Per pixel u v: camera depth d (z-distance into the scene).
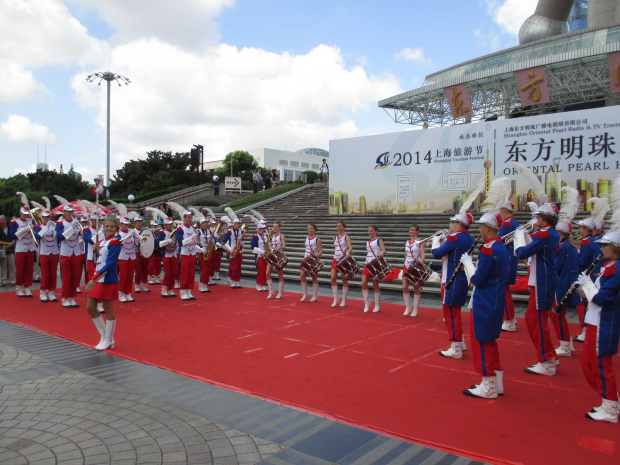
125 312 10.07
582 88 25.05
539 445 3.99
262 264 12.86
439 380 5.73
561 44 29.66
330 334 8.08
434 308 10.49
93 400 5.12
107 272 7.08
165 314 9.84
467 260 5.52
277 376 5.89
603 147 13.98
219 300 11.58
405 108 31.16
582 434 4.21
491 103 28.30
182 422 4.54
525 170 6.83
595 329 4.54
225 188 35.12
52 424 4.50
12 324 8.93
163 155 40.09
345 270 10.23
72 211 10.59
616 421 4.46
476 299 5.17
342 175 19.73
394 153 18.38
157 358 6.70
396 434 4.24
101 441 4.14
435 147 17.31
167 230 12.29
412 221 17.31
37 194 26.08
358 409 4.84
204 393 5.32
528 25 36.38
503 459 3.75
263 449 3.97
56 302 11.30
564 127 14.61
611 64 21.42
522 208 15.40
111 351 7.06
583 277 4.84
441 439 4.13
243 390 5.40
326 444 4.06
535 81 23.52
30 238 12.12
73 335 8.05
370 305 10.76
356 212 19.47
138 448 4.00
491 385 5.08
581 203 14.32
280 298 11.80
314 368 6.21
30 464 3.72
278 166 90.31
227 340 7.69
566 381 5.72
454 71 36.22
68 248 10.57
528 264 6.11
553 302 5.98
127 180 37.44
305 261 11.10
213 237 12.89
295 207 24.06
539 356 5.98
